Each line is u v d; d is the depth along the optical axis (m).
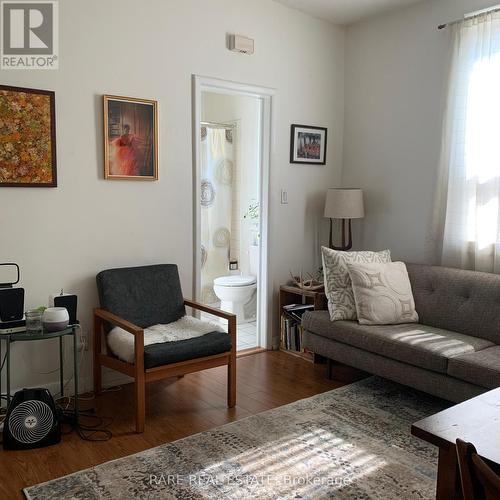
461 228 3.56
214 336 2.97
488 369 2.57
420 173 3.92
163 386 3.35
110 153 3.18
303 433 2.67
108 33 3.12
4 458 2.39
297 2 3.90
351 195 4.07
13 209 2.88
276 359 3.96
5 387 2.96
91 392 3.24
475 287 3.26
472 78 3.45
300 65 4.14
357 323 3.35
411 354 2.91
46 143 2.94
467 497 0.91
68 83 3.00
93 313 3.15
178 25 3.40
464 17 3.48
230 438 2.61
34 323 2.59
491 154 3.38
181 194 3.54
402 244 4.10
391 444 2.55
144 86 3.29
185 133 3.52
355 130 4.42
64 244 3.08
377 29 4.16
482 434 1.23
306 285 4.05
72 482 2.19
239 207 5.41
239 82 3.76
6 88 2.79
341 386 3.37
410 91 3.95
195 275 3.66
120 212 3.28
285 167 4.15
